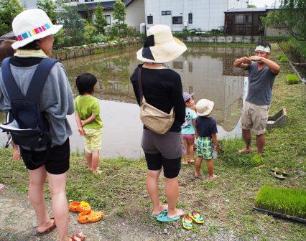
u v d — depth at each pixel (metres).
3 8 18.53
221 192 4.13
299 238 3.10
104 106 10.58
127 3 36.91
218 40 30.94
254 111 5.12
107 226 3.31
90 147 4.61
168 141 2.97
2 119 8.62
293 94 9.28
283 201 3.52
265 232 3.20
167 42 2.83
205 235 3.14
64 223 2.76
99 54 26.39
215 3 32.78
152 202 3.43
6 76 2.48
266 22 19.48
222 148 5.77
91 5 39.25
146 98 2.89
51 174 2.69
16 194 3.95
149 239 3.11
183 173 4.96
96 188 4.11
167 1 34.97
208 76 15.62
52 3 23.25
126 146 6.95
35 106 2.42
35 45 2.46
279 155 5.31
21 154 2.71
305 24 11.42
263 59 4.84
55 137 2.57
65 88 2.50
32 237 3.15
